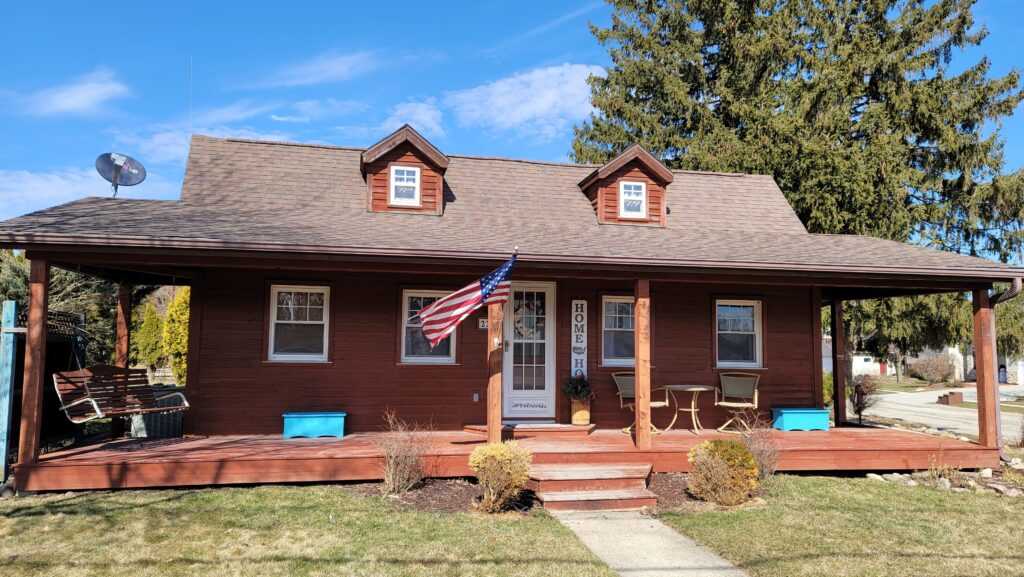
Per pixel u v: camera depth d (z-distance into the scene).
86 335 11.83
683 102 22.84
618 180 12.04
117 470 7.62
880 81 19.95
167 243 7.55
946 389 35.06
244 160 11.58
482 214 11.45
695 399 10.51
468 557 5.66
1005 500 8.13
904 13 20.88
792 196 18.34
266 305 10.09
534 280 10.95
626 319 11.32
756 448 8.77
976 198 19.44
